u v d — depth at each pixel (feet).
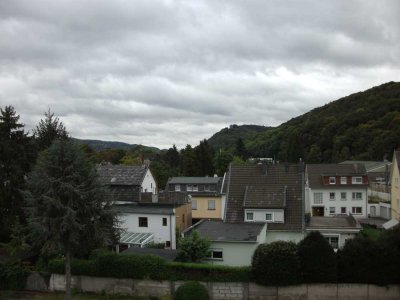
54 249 78.18
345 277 80.79
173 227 127.03
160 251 99.04
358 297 80.48
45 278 90.43
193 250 91.30
